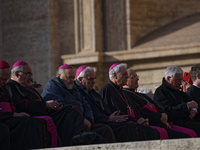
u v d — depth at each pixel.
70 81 18.56
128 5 49.34
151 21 51.03
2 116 15.62
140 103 20.66
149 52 45.75
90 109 18.52
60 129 16.95
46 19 53.91
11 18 56.16
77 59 48.38
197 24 48.56
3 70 16.28
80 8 50.16
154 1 51.22
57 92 18.19
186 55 44.38
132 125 17.91
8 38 56.22
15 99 16.98
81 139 16.03
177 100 20.98
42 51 53.91
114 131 18.03
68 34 53.69
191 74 22.16
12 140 15.34
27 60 54.66
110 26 49.78
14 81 17.59
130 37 49.06
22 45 55.19
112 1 49.94
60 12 54.16
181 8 51.91
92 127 17.80
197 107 20.72
